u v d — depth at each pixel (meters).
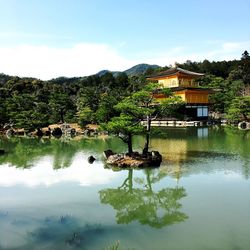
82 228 15.65
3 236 14.74
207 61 141.25
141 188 22.75
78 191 21.98
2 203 19.44
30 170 28.34
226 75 134.25
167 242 14.09
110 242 14.10
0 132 64.62
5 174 26.81
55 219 16.84
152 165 29.53
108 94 78.81
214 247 13.59
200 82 102.38
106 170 28.12
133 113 31.77
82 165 30.27
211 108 85.44
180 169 27.88
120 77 127.94
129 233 15.05
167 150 38.19
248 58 130.38
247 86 106.19
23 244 13.95
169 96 33.84
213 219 16.64
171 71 79.31
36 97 88.00
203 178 24.78
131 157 30.47
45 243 14.04
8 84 100.44
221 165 29.12
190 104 75.00
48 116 71.75
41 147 43.00
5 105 70.06
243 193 20.84
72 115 73.81
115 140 49.66
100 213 17.77
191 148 39.47
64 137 55.44
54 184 23.78
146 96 31.02
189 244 13.89
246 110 70.38
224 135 52.47
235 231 15.14
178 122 72.19
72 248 13.55
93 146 43.22
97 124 68.19
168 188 22.50
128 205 19.19
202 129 63.06
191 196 20.48
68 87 112.06
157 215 17.44
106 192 21.81
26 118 61.06
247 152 35.94
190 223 16.17
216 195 20.55
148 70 134.88
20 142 49.03
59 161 32.50
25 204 19.23
